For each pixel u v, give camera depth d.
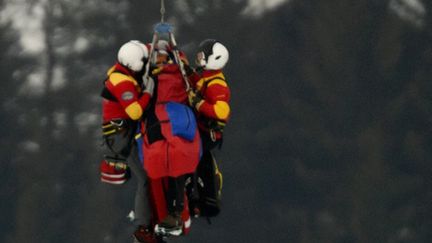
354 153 122.69
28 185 120.50
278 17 124.06
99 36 124.56
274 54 123.88
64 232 119.06
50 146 121.88
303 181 122.19
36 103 122.56
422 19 124.81
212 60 21.16
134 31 123.94
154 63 20.89
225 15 123.75
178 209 20.73
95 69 123.81
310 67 123.94
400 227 120.81
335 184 121.88
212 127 21.12
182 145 20.25
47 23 125.31
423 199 121.50
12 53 124.12
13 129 122.19
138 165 21.17
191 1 123.56
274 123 123.12
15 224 119.69
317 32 123.88
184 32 122.31
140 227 21.55
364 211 121.00
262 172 122.25
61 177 120.44
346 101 123.56
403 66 124.19
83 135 121.69
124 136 21.06
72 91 123.06
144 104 20.48
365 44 124.25
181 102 20.92
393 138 123.19
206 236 120.88
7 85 123.50
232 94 123.31
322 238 120.25
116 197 119.31
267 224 121.06
